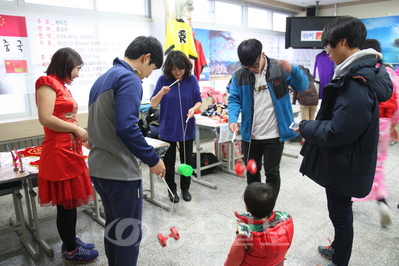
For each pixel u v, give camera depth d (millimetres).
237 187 3123
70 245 1838
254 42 1841
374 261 1859
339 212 1511
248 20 5734
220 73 5320
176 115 2562
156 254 1950
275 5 5969
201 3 3742
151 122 4105
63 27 3482
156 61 1385
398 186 3092
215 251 1973
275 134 2088
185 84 2572
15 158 1785
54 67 1660
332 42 1361
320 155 1480
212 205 2678
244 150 2252
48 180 1675
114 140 1282
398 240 2090
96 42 3771
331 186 1440
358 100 1246
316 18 5527
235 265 1301
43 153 1670
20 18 3170
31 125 3271
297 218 2418
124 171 1303
